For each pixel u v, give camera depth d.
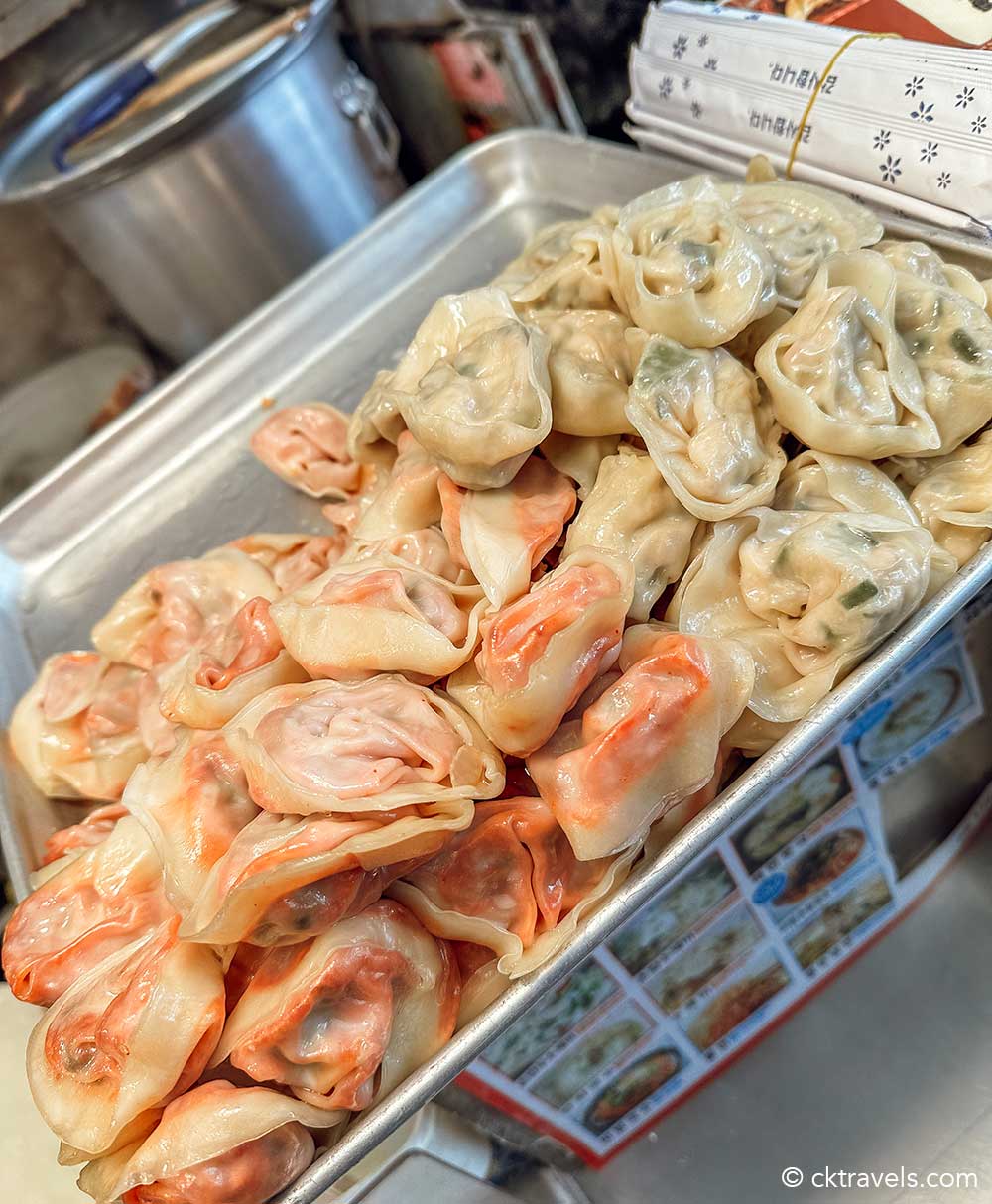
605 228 0.32
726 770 0.25
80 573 0.42
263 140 0.53
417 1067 0.23
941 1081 0.28
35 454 0.64
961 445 0.27
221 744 0.25
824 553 0.24
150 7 0.61
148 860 0.27
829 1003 0.30
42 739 0.35
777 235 0.30
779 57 0.35
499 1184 0.26
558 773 0.23
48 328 0.80
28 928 0.27
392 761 0.23
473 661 0.26
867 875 0.28
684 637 0.23
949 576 0.24
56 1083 0.23
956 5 0.31
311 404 0.41
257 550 0.38
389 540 0.30
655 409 0.27
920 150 0.31
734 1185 0.28
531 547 0.27
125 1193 0.22
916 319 0.27
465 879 0.24
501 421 0.27
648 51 0.41
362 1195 0.23
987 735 0.29
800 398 0.26
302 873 0.21
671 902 0.24
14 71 0.60
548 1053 0.25
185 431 0.45
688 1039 0.27
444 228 0.47
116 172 0.51
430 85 0.58
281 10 0.56
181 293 0.59
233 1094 0.21
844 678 0.24
